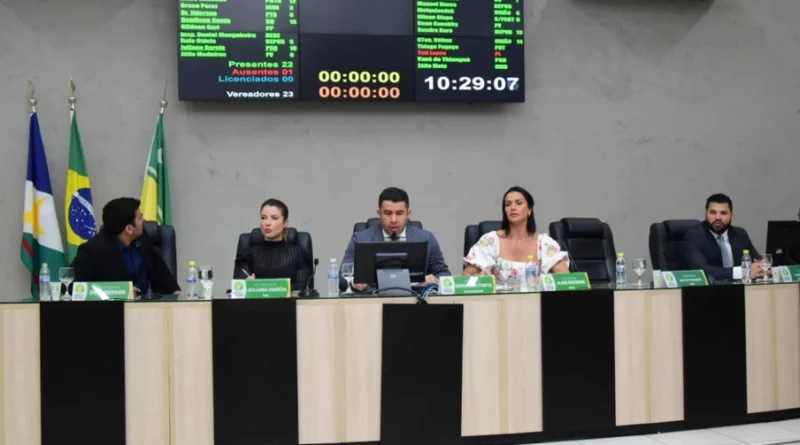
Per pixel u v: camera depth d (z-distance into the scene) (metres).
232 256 5.36
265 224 3.86
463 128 5.65
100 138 5.22
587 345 3.40
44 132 5.15
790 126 6.26
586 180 5.85
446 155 5.62
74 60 5.18
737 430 3.58
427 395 3.20
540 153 5.77
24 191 5.12
